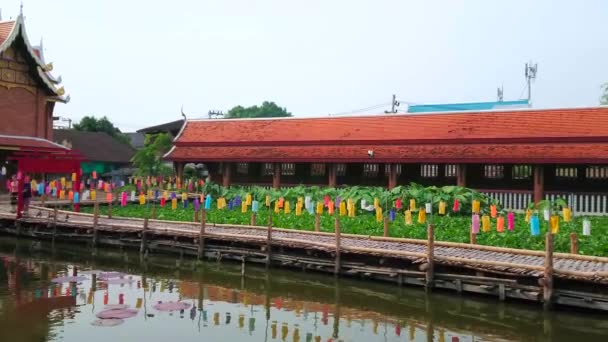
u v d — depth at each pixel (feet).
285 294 70.38
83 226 101.09
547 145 119.14
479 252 71.61
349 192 122.83
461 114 136.98
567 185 118.73
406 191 116.67
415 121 140.26
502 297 62.59
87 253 97.04
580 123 120.98
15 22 146.41
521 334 54.95
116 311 62.28
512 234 82.69
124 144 267.39
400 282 70.44
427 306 64.13
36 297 68.23
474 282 64.49
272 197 129.90
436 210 113.29
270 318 60.70
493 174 127.03
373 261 73.92
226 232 89.40
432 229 67.15
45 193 138.82
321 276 77.15
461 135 129.29
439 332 56.08
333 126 149.59
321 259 77.61
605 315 57.41
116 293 70.54
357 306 65.05
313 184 147.13
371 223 97.55
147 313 61.98
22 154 123.95
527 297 61.11
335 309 64.08
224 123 166.30
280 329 56.95
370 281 73.61
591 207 114.11
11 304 64.90
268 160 145.69
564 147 116.67
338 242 75.15
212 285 75.15
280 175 151.64
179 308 63.98
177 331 55.88
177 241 91.91
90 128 285.64
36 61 151.43
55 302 65.92
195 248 89.25
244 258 84.53
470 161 122.31
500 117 131.64
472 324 58.08
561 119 124.16
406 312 62.44
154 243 93.81
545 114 127.34
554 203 107.65
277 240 81.10
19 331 55.26
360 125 146.10
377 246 76.33
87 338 53.36
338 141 142.31
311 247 77.87
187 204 136.56
